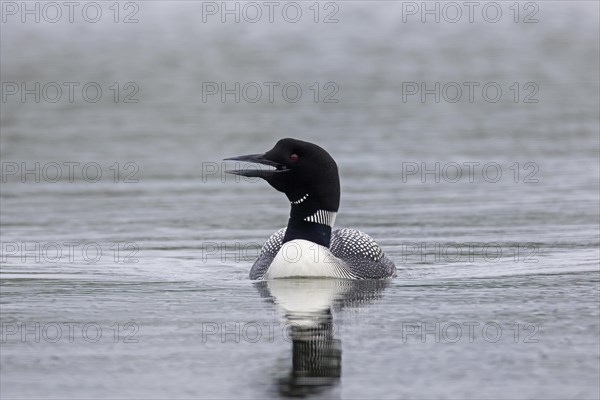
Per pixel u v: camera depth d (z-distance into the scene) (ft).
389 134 74.13
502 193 57.11
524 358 28.48
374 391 25.89
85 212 52.80
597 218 50.49
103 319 32.91
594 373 27.25
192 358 28.60
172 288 37.60
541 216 51.19
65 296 36.37
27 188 59.41
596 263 41.47
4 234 47.98
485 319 32.63
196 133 74.43
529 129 76.13
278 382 26.55
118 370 27.63
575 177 61.00
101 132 74.95
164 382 26.63
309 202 38.52
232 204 55.06
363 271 39.14
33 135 74.18
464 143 71.31
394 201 55.31
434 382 26.55
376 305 34.60
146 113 82.12
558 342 29.99
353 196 56.65
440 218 51.06
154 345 29.89
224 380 26.71
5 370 27.71
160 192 58.08
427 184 59.82
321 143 71.20
